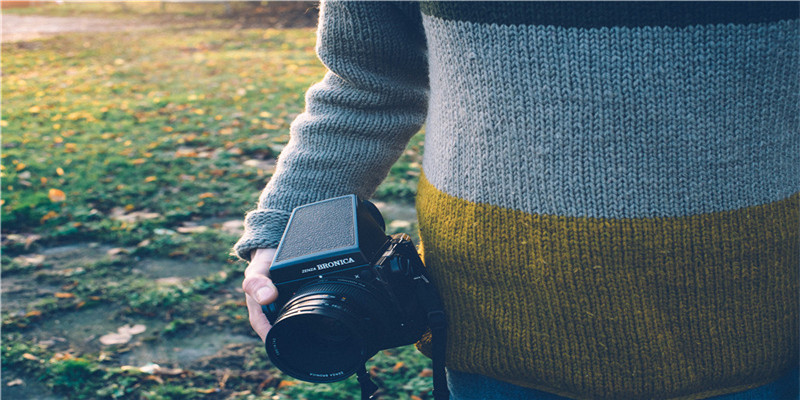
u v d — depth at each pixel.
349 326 1.15
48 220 4.78
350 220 1.32
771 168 1.10
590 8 1.04
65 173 5.77
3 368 3.17
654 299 1.12
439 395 1.26
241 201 5.16
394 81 1.44
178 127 7.23
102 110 8.18
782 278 1.14
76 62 12.35
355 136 1.45
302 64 11.27
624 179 1.08
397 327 1.26
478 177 1.19
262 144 6.45
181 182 5.54
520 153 1.14
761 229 1.10
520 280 1.17
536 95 1.10
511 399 1.26
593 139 1.08
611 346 1.14
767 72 1.05
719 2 1.01
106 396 3.00
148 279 4.02
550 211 1.13
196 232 4.60
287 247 1.33
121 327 3.53
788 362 1.18
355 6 1.38
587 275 1.12
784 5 1.03
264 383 3.08
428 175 1.32
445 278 1.27
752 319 1.13
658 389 1.14
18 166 5.84
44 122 7.70
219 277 3.99
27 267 4.13
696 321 1.13
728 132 1.06
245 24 18.00
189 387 3.07
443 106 1.24
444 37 1.19
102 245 4.48
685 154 1.07
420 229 1.34
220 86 9.53
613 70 1.05
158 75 10.70
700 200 1.08
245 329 3.51
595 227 1.11
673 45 1.03
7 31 17.55
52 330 3.51
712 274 1.11
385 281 1.23
